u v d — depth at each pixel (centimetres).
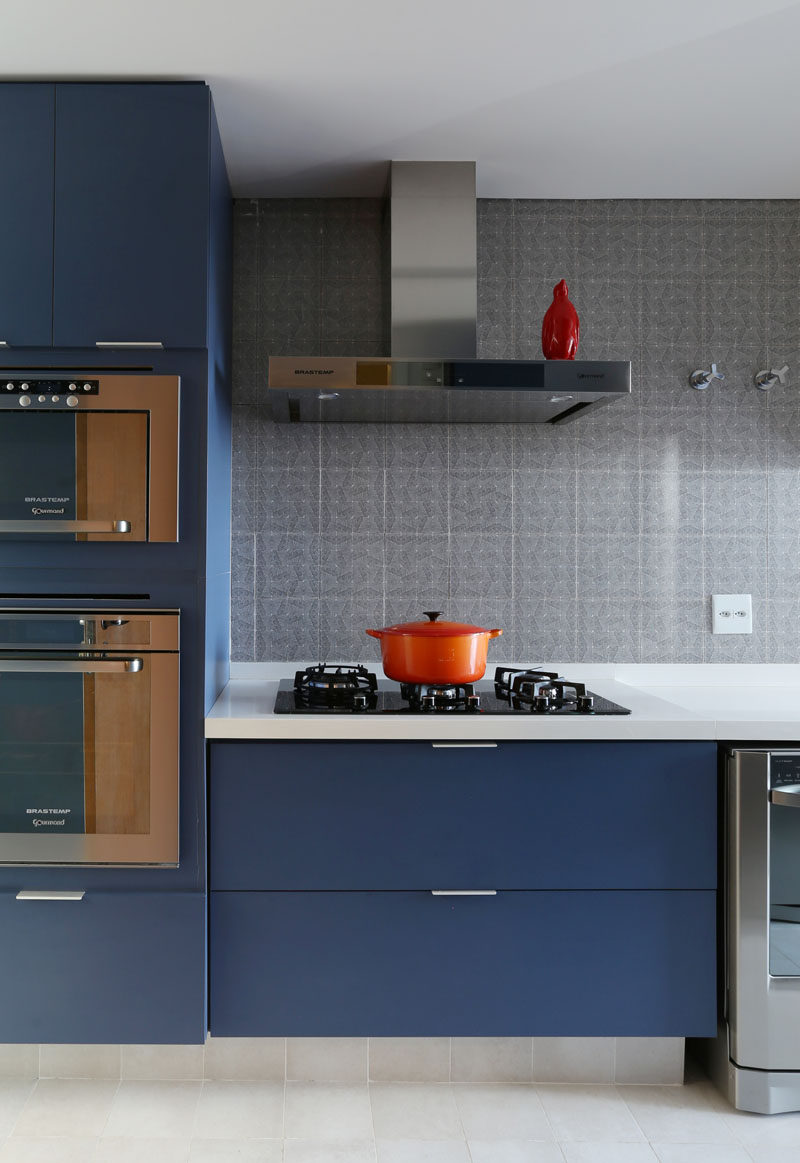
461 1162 178
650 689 254
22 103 195
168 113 196
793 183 250
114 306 195
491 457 259
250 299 254
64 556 197
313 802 195
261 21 174
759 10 172
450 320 231
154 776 194
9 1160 177
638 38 181
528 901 196
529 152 230
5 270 194
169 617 195
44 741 194
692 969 198
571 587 260
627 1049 208
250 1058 207
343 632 256
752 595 262
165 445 195
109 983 193
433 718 195
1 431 195
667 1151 183
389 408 233
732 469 261
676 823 197
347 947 195
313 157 230
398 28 177
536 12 172
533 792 196
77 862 194
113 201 195
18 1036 192
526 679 228
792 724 195
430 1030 196
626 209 259
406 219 232
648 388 260
